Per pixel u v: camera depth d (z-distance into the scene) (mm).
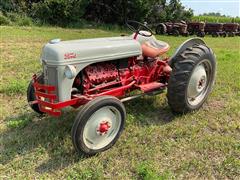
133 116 4910
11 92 5824
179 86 4680
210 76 5289
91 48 4066
